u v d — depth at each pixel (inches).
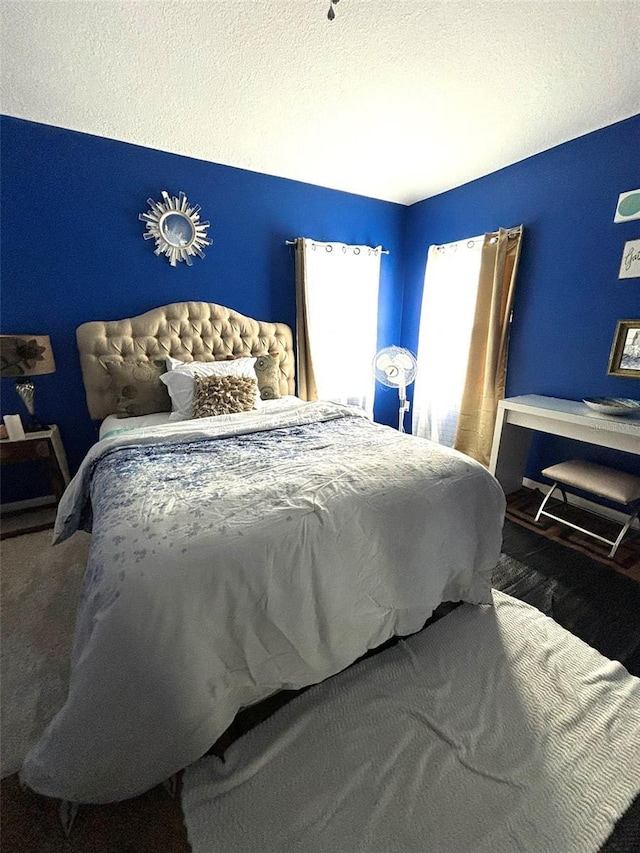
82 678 33.5
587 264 95.0
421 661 54.0
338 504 47.9
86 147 90.6
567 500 104.3
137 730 33.9
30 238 88.8
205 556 37.9
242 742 43.3
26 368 84.9
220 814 36.8
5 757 41.7
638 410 83.0
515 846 34.5
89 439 104.6
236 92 75.4
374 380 151.1
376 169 111.9
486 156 103.7
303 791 38.6
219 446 67.9
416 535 52.5
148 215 99.7
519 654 55.3
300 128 89.0
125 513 43.2
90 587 36.7
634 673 53.0
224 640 38.4
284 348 124.2
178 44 62.4
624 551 82.9
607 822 36.2
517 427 104.1
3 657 53.8
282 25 58.7
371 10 56.0
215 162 106.0
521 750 42.3
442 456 62.8
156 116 83.4
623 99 77.5
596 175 90.6
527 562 78.8
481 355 119.2
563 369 103.4
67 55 64.5
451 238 130.0
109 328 97.8
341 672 52.4
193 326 108.2
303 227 124.3
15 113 81.4
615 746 42.9
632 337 88.4
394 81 72.5
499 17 57.4
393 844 34.6
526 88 74.5
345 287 134.7
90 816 36.7
